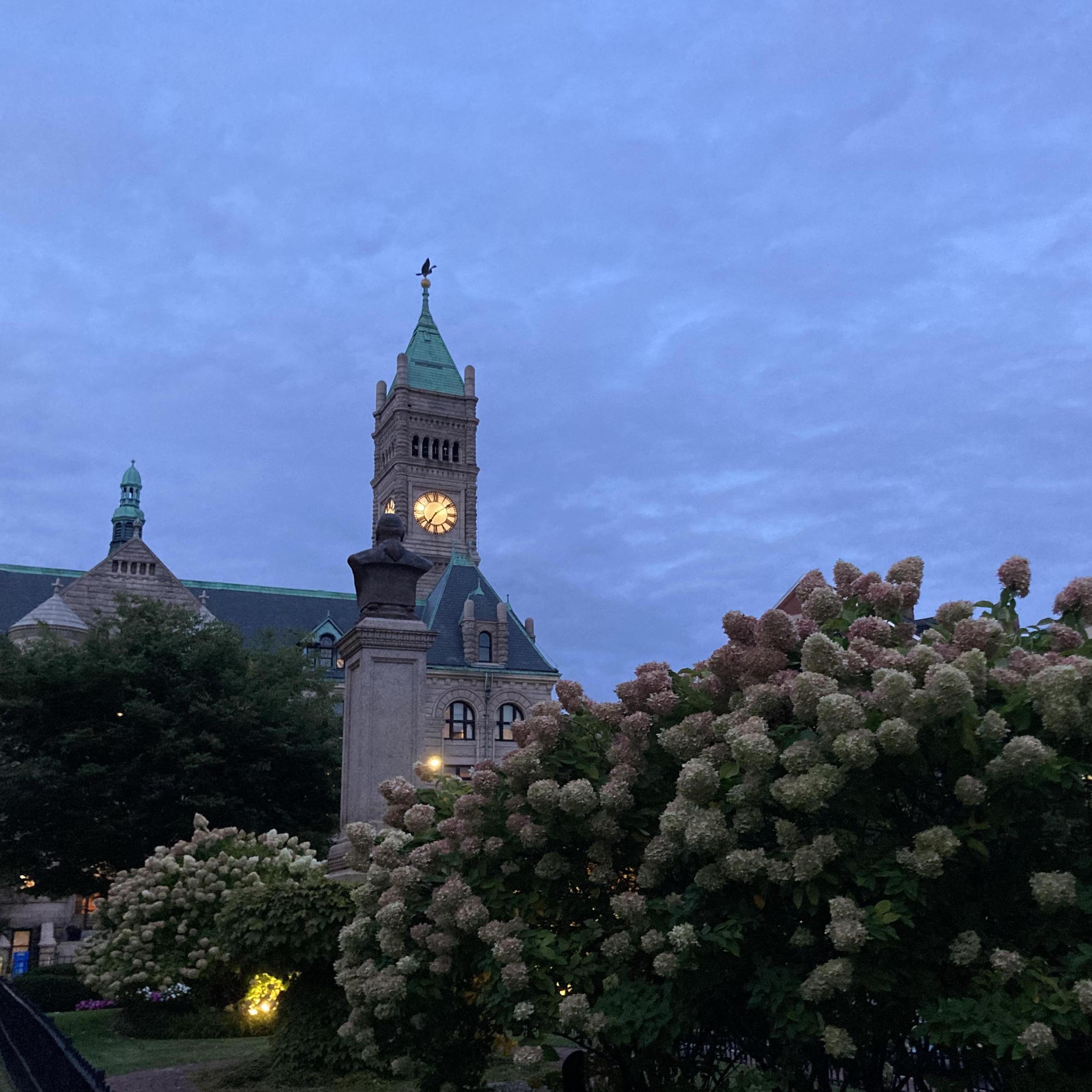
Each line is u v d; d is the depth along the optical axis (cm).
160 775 3234
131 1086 1212
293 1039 1224
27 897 5266
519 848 747
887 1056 648
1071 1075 547
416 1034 879
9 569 7044
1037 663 611
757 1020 646
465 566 6794
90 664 3316
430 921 808
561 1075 859
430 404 10262
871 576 750
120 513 10488
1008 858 599
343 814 1830
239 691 3538
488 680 6128
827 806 582
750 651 689
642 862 710
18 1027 1177
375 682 1814
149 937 1802
